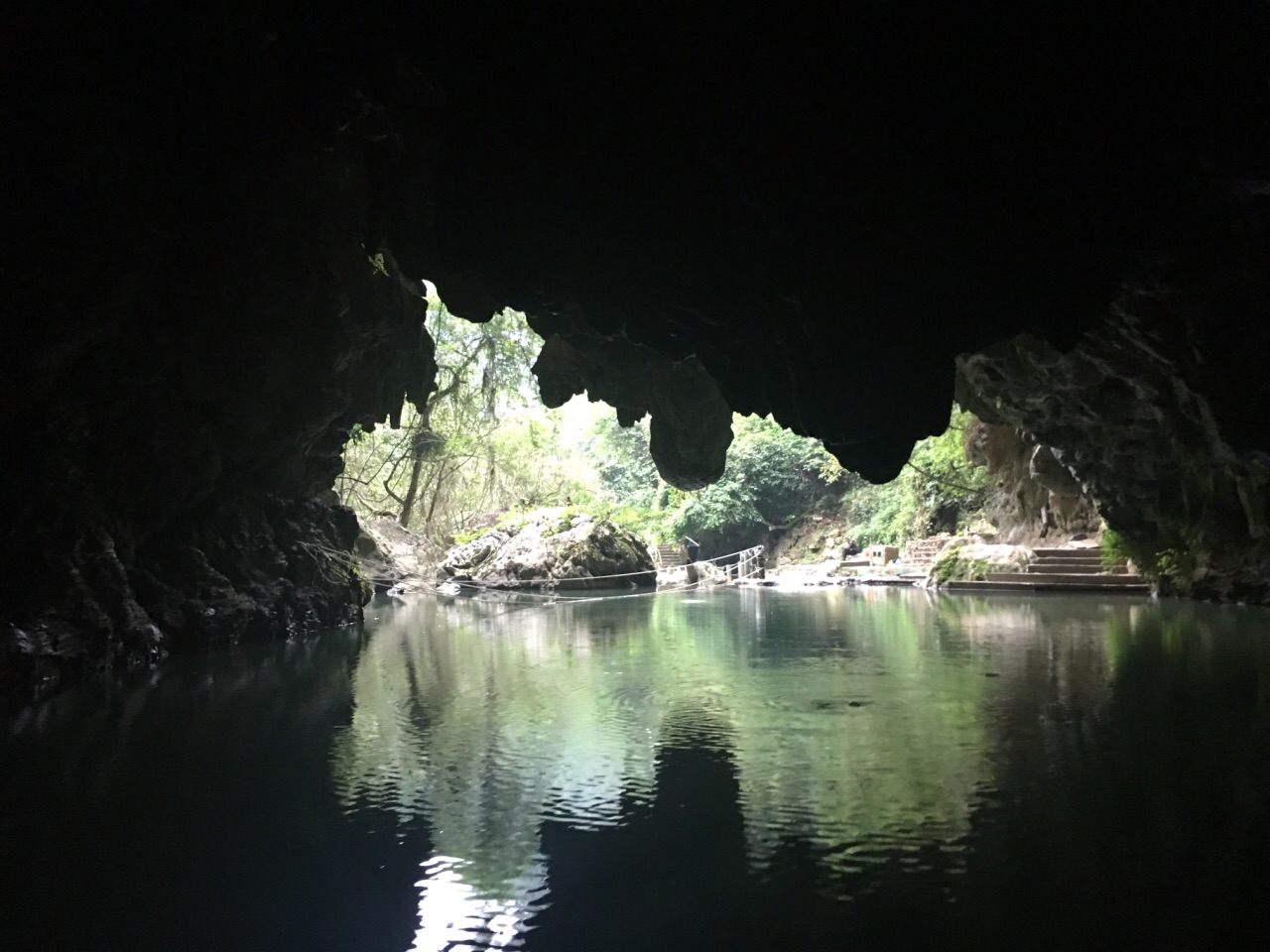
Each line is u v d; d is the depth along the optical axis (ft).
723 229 28.63
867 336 28.17
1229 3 24.48
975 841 14.93
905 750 20.65
